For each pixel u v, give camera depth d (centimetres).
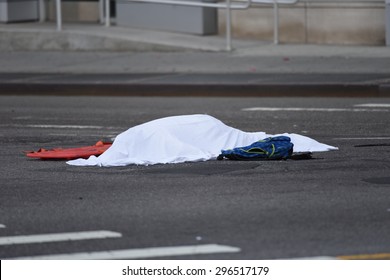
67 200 2034
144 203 1986
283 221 1811
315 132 2914
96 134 2981
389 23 4650
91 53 4900
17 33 5091
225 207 1931
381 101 3619
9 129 3122
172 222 1823
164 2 4844
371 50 4609
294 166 2331
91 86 4106
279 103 3616
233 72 4238
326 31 4844
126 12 5275
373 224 1777
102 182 2205
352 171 2266
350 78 3962
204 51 4756
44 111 3538
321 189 2075
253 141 2528
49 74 4412
